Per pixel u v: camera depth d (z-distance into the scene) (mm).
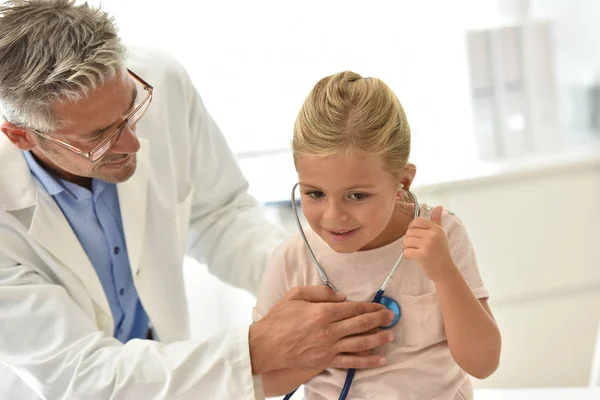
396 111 1066
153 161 1641
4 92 1322
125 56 1370
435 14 2541
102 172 1401
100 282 1592
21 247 1497
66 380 1368
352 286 1213
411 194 1171
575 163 2588
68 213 1550
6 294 1424
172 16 2311
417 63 2547
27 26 1295
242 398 1251
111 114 1314
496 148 2684
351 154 1020
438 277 1086
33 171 1520
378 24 2486
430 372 1170
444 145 2576
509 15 2664
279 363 1226
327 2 2428
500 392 1606
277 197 2422
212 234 1820
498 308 2625
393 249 1191
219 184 1824
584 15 2875
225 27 2365
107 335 1623
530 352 2656
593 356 2664
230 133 2439
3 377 1536
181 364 1276
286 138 2463
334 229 1072
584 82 2906
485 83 2643
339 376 1207
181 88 1700
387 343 1186
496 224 2564
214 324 2436
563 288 2641
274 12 2393
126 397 1312
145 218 1650
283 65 2430
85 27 1301
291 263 1260
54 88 1269
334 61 2465
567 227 2617
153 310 1672
